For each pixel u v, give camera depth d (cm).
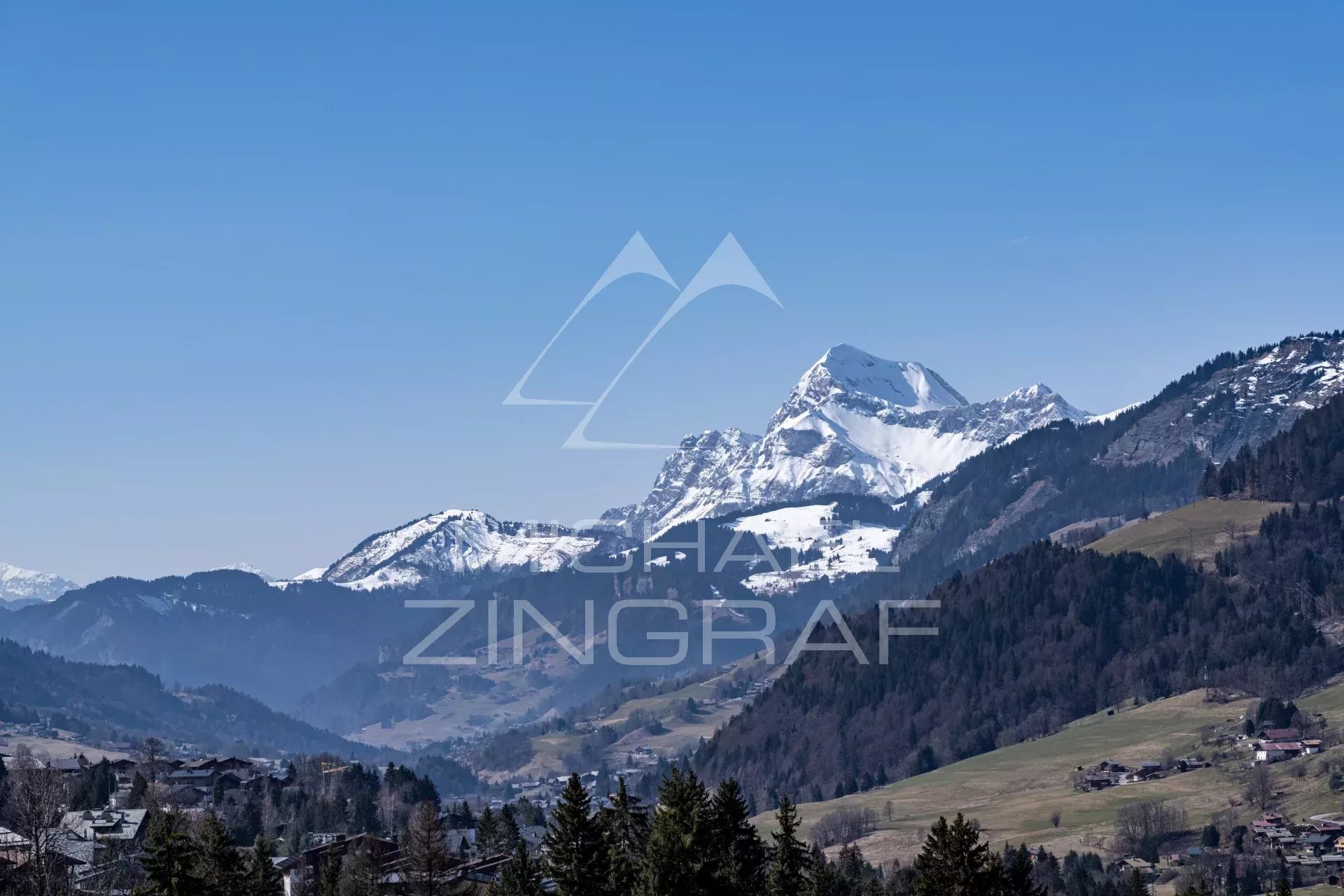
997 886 15200
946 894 15050
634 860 16000
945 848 15150
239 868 16162
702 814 16038
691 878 14700
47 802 16112
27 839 16062
